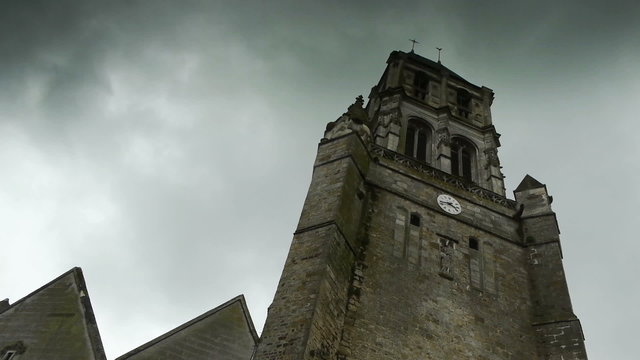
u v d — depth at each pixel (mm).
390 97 43000
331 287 24297
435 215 32406
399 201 32094
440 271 29016
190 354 24562
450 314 26906
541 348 26875
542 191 35500
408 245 29766
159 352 24234
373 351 23781
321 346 22125
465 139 42844
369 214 30375
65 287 26719
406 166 35156
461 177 36344
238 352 25125
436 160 39062
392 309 25906
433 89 46750
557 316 27859
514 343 26812
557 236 32312
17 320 25281
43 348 24312
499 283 29781
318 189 29469
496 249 31859
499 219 34031
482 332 26703
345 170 30047
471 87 49219
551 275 30234
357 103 36125
